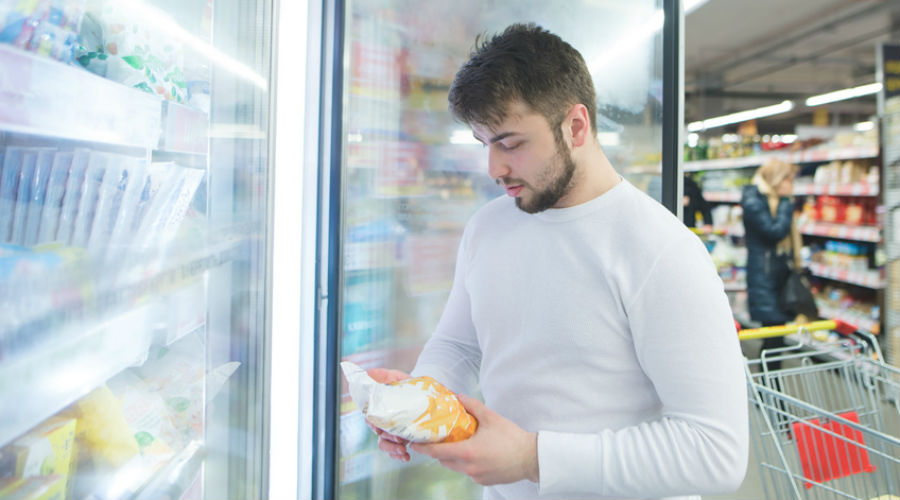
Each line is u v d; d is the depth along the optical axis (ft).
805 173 17.44
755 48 21.29
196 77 3.62
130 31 2.96
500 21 6.75
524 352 3.39
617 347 3.15
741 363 2.94
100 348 2.49
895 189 12.14
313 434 6.14
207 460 4.16
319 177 6.05
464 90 2.93
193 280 3.47
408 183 6.62
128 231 2.73
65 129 2.23
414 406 2.82
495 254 3.59
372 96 6.44
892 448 6.57
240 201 4.25
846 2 16.83
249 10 4.19
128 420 3.05
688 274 2.89
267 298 4.38
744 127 20.58
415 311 6.70
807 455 5.81
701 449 2.77
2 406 1.95
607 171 3.32
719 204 21.29
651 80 7.05
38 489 2.29
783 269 14.23
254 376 4.33
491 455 2.89
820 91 25.16
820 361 14.39
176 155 3.48
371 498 6.49
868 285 14.70
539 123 2.90
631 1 6.96
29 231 2.28
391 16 6.47
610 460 2.85
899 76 12.35
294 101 5.04
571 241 3.25
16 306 2.02
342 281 6.11
